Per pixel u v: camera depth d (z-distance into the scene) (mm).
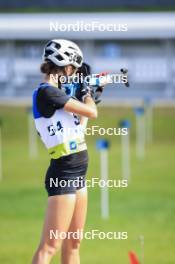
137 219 33281
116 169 48719
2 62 85875
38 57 85938
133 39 85688
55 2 94000
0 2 94500
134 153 57438
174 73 85875
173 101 81125
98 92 17219
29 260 25688
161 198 38438
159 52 86375
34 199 38625
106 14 85938
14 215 34469
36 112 16719
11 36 83312
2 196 39562
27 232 30797
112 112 74000
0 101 81188
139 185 42500
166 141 65688
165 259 25656
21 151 59531
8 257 26172
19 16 87875
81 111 16438
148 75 85688
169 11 90312
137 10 91438
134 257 18062
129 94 85062
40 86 16688
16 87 85875
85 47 85312
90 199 37812
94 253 26688
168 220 33031
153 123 71812
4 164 52531
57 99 16391
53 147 16578
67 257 17328
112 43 86375
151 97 84438
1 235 30219
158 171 47969
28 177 46312
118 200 37969
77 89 17016
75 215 16984
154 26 83188
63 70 16719
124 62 85812
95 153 56719
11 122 72125
